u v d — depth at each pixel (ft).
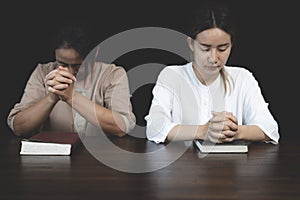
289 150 5.24
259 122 5.81
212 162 4.63
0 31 10.80
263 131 5.68
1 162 4.58
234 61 11.14
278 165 4.54
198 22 5.41
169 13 10.77
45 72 6.70
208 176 4.13
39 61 10.98
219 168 4.41
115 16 10.78
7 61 10.98
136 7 10.78
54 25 10.79
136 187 3.82
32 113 6.07
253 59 11.12
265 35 10.92
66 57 5.85
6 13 10.75
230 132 5.22
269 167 4.46
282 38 10.93
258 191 3.72
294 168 4.42
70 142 4.98
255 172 4.28
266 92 11.35
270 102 11.38
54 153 4.89
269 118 5.91
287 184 3.91
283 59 11.10
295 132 6.51
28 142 4.92
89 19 10.80
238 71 6.49
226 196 3.60
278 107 11.39
